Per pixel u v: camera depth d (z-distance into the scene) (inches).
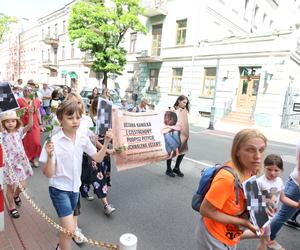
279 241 136.8
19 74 2210.9
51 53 1496.1
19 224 134.3
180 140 217.5
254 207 67.2
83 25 741.9
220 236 73.4
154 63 872.3
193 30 752.3
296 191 123.1
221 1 797.2
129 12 738.2
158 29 861.2
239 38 644.1
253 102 645.9
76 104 98.6
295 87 641.6
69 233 85.2
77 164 101.9
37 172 217.8
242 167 70.5
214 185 68.0
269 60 596.4
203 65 733.3
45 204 161.3
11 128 140.6
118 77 1005.2
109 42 756.0
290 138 494.6
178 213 161.2
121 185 203.0
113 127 170.4
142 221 149.3
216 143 395.2
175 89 827.4
